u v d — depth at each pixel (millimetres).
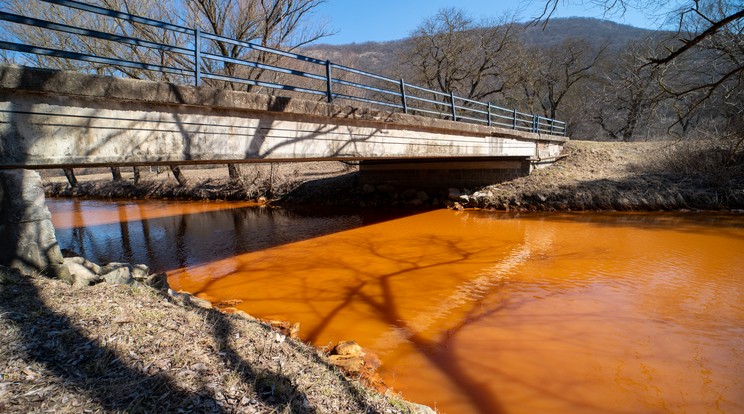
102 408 2279
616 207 14742
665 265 8430
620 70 17781
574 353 4930
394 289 7512
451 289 7422
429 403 3938
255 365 3139
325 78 8133
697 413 3764
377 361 4707
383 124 10000
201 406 2465
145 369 2742
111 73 18078
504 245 10820
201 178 25031
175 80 18406
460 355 4934
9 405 2162
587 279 7727
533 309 6332
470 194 17859
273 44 20156
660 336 5309
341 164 26297
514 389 4199
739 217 12734
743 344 5031
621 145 20781
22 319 3066
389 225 14258
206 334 3486
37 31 16984
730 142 13461
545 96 38375
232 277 8516
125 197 25781
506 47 29938
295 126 7637
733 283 7203
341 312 6430
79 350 2822
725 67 9461
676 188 14539
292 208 19328
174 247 11617
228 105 6219
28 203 4047
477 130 13688
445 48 30141
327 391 3035
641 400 3977
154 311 3740
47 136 4508
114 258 10453
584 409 3861
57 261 4219
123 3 17469
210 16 18422
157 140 5559
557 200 15586
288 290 7574
